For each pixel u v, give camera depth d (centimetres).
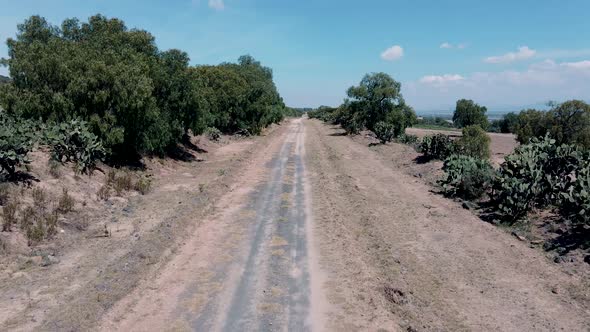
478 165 1903
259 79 6062
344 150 3650
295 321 868
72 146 1816
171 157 2762
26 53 1920
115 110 2023
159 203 1712
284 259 1187
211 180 2217
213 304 931
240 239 1345
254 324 855
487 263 1144
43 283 991
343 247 1275
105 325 833
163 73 2444
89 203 1570
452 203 1770
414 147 3516
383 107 5141
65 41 2145
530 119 3150
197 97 2670
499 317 878
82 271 1058
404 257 1190
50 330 792
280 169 2647
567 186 1425
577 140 2895
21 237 1194
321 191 2023
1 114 1709
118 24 2538
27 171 1552
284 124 7981
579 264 1099
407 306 920
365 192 1988
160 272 1087
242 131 4997
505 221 1474
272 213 1642
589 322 852
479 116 5903
